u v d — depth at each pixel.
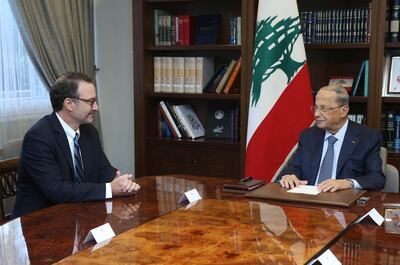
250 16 3.40
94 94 2.35
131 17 4.07
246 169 3.18
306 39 3.39
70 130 2.36
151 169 3.91
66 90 2.29
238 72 3.63
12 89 3.30
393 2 3.17
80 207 1.96
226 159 3.65
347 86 3.45
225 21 3.82
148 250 1.40
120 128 4.23
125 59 4.13
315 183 2.54
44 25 3.40
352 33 3.29
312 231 1.57
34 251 1.44
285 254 1.36
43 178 2.16
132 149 4.22
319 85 3.65
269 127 3.11
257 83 3.15
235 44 3.62
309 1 3.61
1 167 2.44
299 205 1.92
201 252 1.38
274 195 2.03
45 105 3.54
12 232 1.63
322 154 2.57
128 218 1.78
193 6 3.92
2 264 1.34
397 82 3.24
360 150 2.48
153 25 3.87
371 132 2.52
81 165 2.38
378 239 1.52
